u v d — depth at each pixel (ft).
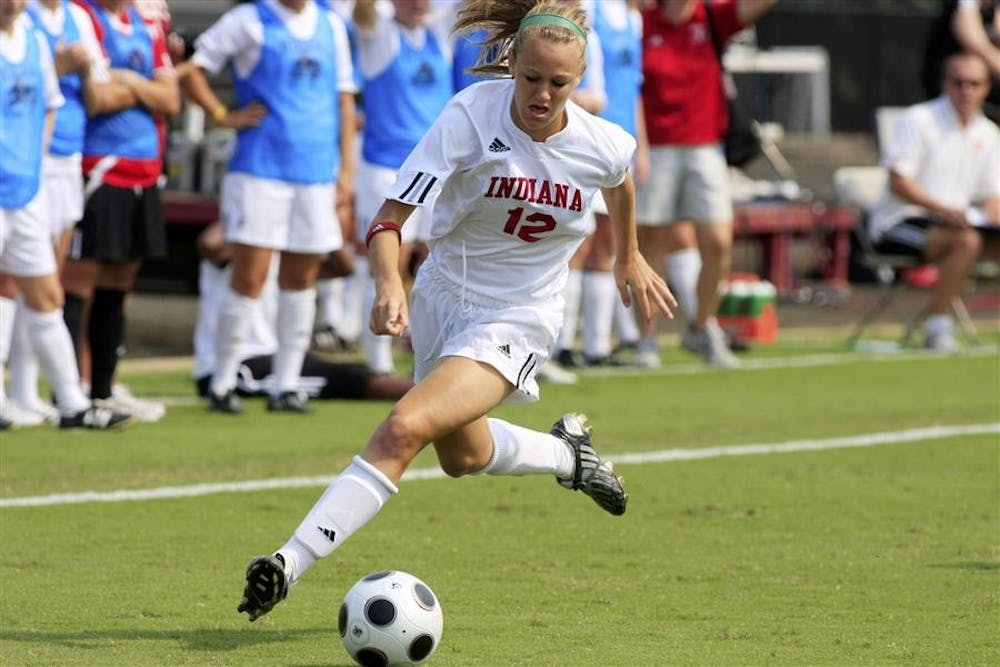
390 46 142.41
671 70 158.71
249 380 142.41
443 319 71.41
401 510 96.89
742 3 159.94
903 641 69.00
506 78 70.18
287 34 127.34
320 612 73.36
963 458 118.32
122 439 118.62
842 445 123.24
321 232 129.80
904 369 169.37
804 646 67.92
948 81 178.70
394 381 142.51
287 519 93.61
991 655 66.74
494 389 68.54
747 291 191.62
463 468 73.82
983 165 180.96
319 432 124.47
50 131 117.29
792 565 83.97
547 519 94.99
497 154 67.92
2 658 63.93
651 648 67.10
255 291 130.52
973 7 182.39
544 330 70.59
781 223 237.45
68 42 119.65
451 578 80.23
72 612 72.08
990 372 167.84
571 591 77.77
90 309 125.90
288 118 127.34
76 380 122.11
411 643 62.59
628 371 164.45
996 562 85.10
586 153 69.21
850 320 219.00
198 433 122.31
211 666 63.46
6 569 80.02
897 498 102.83
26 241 115.96
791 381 159.02
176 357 173.99
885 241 183.42
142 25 124.26
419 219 146.61
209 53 126.72
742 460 116.06
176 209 215.10
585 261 166.20
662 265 169.17
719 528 93.20
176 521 92.38
